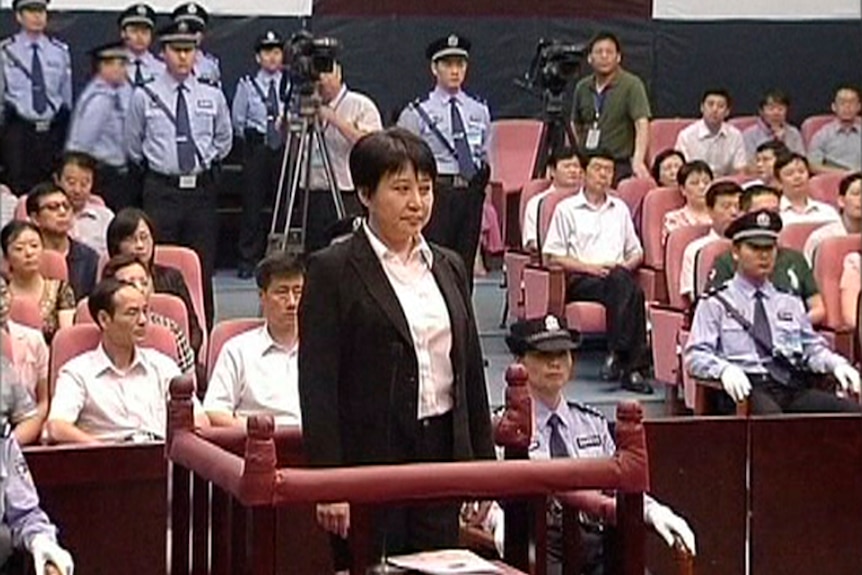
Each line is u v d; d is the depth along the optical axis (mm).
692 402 9023
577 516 4859
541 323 6836
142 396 7090
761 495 7398
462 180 11469
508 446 5195
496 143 13039
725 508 7352
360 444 4820
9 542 5297
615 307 10367
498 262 12344
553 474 4391
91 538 6215
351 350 4820
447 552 4707
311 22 12820
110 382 7062
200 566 4707
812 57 14195
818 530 7488
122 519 6246
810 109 14086
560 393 6953
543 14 13336
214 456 4410
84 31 11609
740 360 8734
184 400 4773
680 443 7262
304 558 6043
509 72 13219
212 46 12469
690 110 13977
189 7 11773
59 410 6930
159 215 10969
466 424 4945
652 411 9789
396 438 4824
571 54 12656
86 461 6191
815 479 7473
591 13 13469
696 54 13953
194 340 8391
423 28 13062
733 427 7336
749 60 14094
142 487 6262
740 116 14047
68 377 7020
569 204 11016
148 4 11828
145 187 11000
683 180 11312
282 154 11523
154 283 8828
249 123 11992
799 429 7430
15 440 5984
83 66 11367
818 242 9922
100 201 10539
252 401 7258
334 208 10859
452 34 13086
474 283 11547
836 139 13773
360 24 12930
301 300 4922
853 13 14242
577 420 6793
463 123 11594
